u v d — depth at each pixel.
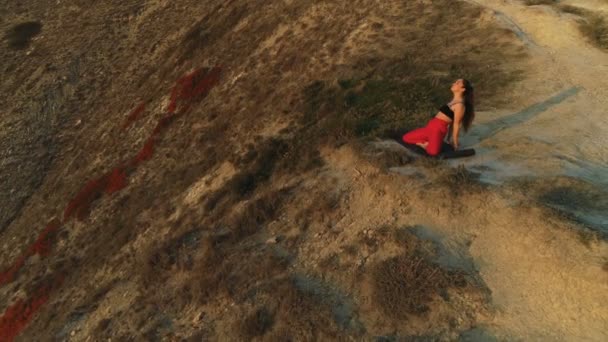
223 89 28.89
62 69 42.94
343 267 10.87
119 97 38.22
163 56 39.53
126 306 14.98
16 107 40.84
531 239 9.45
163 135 28.50
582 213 9.73
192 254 14.74
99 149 33.00
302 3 30.53
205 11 41.97
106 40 44.75
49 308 20.02
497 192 10.61
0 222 32.34
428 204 11.03
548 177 10.93
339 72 22.36
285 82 25.06
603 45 18.83
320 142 16.34
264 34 30.77
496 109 15.28
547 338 8.05
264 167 17.83
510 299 8.83
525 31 20.84
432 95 17.17
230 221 15.52
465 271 9.50
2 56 45.97
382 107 17.39
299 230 12.77
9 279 25.20
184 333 11.67
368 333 9.17
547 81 16.55
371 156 13.55
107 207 25.75
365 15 25.80
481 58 19.17
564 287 8.60
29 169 35.28
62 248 25.06
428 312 9.06
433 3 24.58
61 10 50.00
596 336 7.83
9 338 20.62
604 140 12.70
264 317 10.59
